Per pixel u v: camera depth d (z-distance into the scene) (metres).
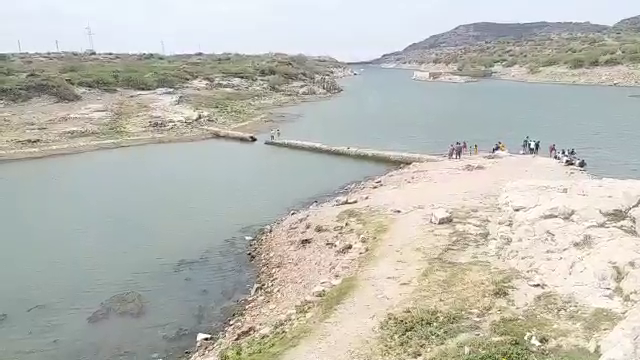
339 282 23.34
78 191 46.19
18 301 25.84
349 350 17.55
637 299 17.33
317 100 116.81
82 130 71.12
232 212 39.44
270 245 31.97
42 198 44.09
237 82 123.00
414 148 59.41
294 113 94.38
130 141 68.81
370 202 36.34
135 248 32.53
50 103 83.75
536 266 21.58
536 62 167.75
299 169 53.22
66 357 20.95
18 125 71.56
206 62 166.88
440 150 57.50
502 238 24.88
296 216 36.75
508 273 21.72
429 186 39.16
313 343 18.28
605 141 57.72
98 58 168.88
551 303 18.67
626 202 23.28
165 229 35.88
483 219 29.48
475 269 22.55
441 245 25.78
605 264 19.31
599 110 83.44
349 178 48.91
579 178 39.00
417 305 19.88
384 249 26.41
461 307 19.31
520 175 40.56
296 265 27.94
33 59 150.88
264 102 108.44
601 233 21.52
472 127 72.31
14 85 84.12
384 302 20.62
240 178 49.94
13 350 21.50
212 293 26.31
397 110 95.50
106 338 22.33
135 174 52.47
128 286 27.33
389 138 66.62
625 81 126.62
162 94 99.56
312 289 23.72
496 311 18.75
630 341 13.69
